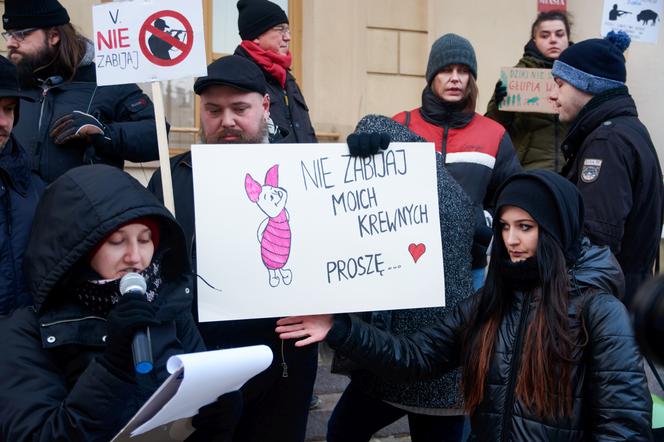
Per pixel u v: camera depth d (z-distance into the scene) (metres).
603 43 4.38
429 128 4.40
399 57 7.25
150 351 2.15
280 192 3.03
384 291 3.08
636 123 4.26
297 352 3.22
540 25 5.77
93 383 2.16
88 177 2.35
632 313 1.18
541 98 5.46
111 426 2.23
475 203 4.13
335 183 3.08
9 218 2.79
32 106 3.78
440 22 7.28
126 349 2.16
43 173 3.65
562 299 2.71
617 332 2.62
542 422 2.68
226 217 2.97
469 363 2.88
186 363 2.09
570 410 2.65
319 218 3.05
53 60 3.82
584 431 2.66
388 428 4.96
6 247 2.74
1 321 2.38
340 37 7.09
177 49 3.24
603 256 2.84
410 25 7.27
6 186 2.82
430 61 4.43
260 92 3.34
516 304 2.85
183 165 3.34
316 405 5.07
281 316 2.97
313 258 3.03
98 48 3.26
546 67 5.75
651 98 7.69
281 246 3.00
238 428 3.24
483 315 2.89
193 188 3.10
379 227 3.10
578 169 4.25
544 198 2.78
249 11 4.82
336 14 7.08
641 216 4.18
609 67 4.32
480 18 7.34
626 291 4.22
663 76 7.70
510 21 7.37
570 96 4.43
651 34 6.25
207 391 2.24
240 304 2.95
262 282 2.97
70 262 2.27
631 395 2.56
